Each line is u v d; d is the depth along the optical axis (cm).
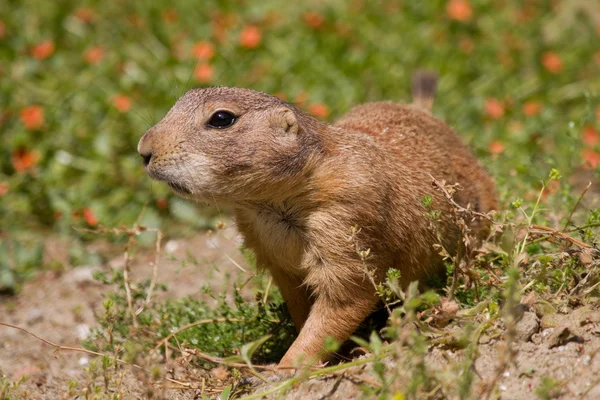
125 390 902
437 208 1023
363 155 940
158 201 1459
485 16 1978
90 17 1959
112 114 1605
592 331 805
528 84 1762
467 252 898
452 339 802
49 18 1969
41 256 1373
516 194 1183
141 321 1038
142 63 1797
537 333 812
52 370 1033
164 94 1653
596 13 2003
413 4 1961
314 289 941
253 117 909
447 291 896
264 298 1025
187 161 897
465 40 1866
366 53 1802
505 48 1858
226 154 897
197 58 1636
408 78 1742
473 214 930
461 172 1115
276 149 898
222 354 1001
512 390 754
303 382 815
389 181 958
